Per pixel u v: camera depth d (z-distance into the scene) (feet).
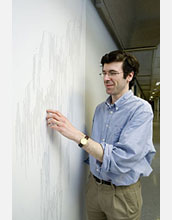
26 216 1.90
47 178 2.30
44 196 2.25
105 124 2.94
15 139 1.69
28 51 1.83
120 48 8.45
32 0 1.88
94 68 4.40
